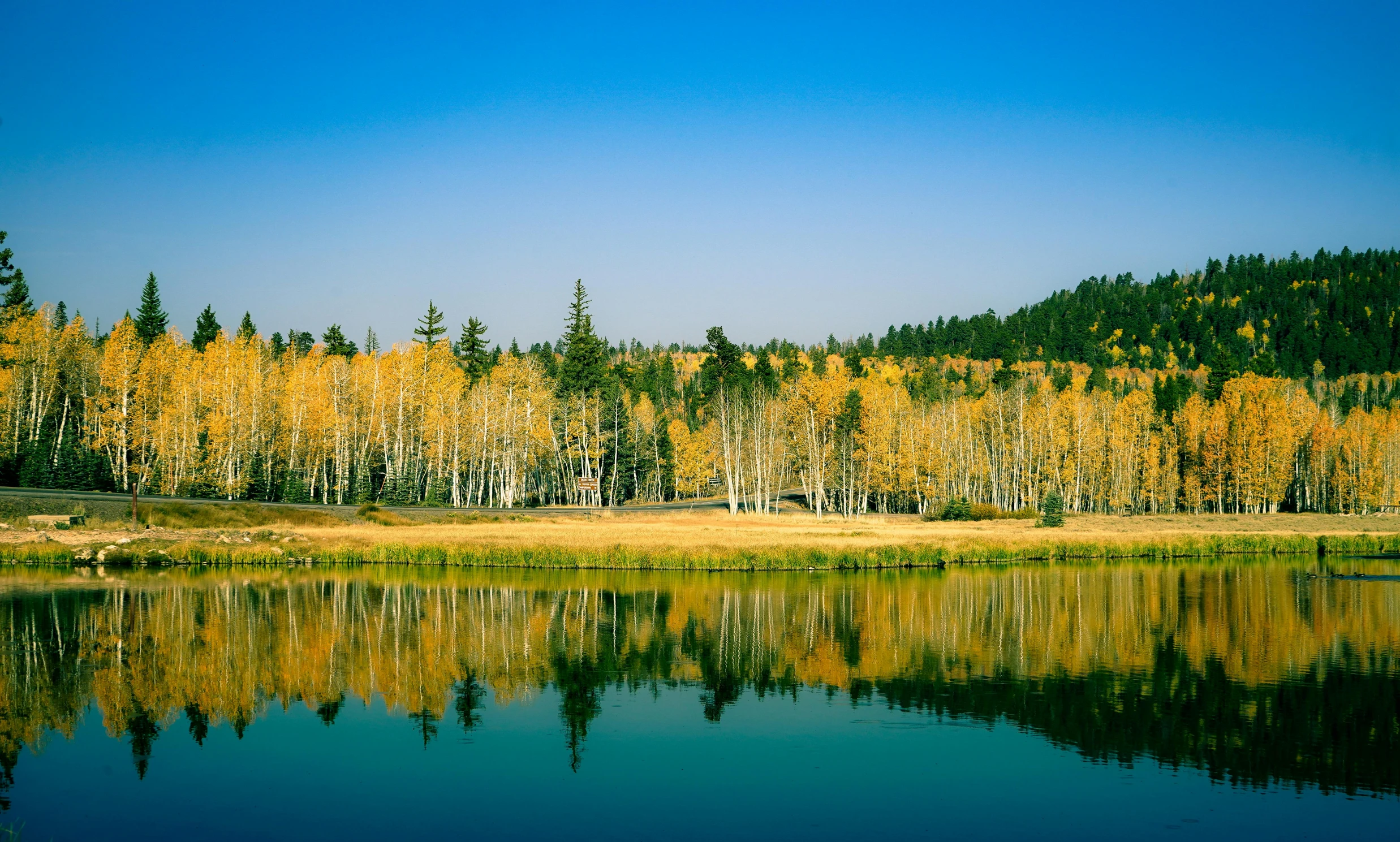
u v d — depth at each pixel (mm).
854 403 114438
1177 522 85125
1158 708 24172
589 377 116500
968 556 57844
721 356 139375
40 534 53812
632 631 34312
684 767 19578
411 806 17344
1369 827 16516
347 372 85688
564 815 16938
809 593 43938
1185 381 162500
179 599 40406
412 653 30453
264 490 77375
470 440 88438
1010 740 21391
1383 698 25000
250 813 17000
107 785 18500
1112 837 15945
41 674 27297
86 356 86938
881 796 17969
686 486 126625
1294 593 44500
